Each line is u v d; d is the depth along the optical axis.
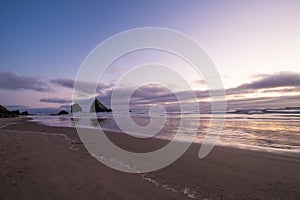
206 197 3.07
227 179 3.80
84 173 4.02
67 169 4.24
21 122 18.95
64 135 9.45
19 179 3.60
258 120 14.66
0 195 2.98
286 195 3.09
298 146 6.31
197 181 3.72
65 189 3.22
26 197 2.92
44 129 12.06
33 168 4.23
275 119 15.00
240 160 5.00
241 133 9.20
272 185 3.47
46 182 3.49
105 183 3.54
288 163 4.61
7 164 4.48
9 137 8.50
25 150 5.96
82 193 3.09
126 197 3.00
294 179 3.69
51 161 4.80
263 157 5.18
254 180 3.71
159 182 3.66
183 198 3.02
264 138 7.78
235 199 3.00
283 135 8.29
